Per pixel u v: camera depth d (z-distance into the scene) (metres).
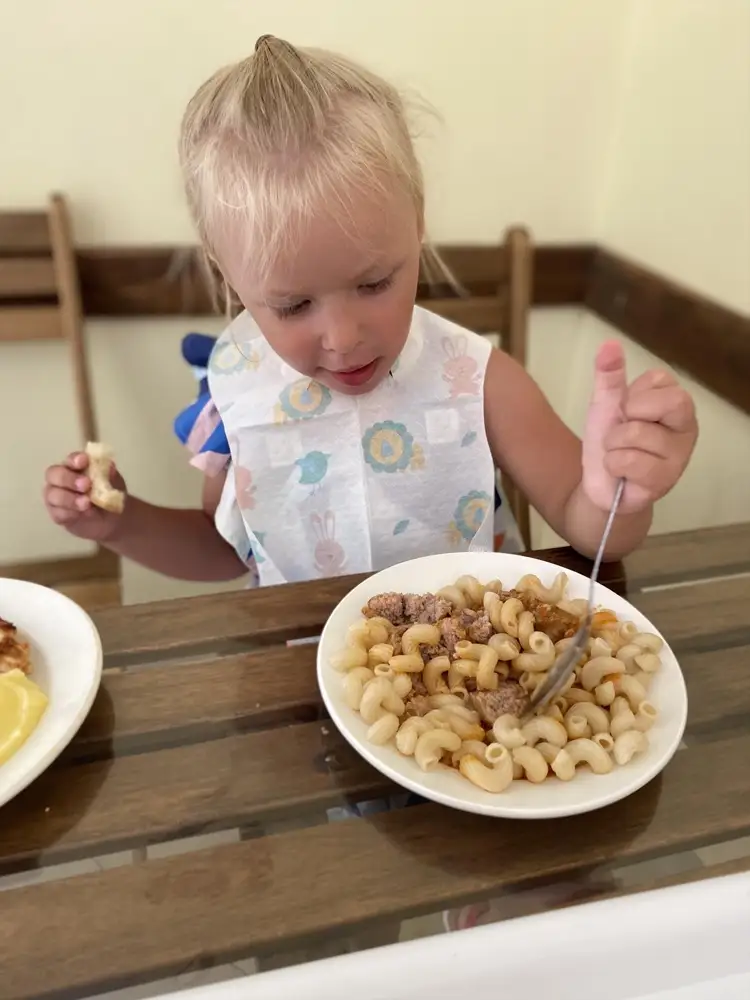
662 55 1.14
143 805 0.47
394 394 0.82
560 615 0.57
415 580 0.64
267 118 0.60
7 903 0.42
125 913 0.41
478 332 1.26
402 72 1.18
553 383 1.48
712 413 1.10
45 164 1.16
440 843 0.45
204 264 1.04
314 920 0.41
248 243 0.62
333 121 0.61
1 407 1.30
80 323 1.18
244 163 0.61
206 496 0.94
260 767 0.50
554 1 1.17
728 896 0.41
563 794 0.45
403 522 0.85
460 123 1.23
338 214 0.60
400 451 0.83
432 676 0.54
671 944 0.40
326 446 0.83
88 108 1.13
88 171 1.17
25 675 0.53
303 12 1.12
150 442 1.39
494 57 1.19
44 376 1.29
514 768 0.47
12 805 0.47
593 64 1.23
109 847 0.45
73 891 0.42
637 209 1.24
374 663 0.55
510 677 0.54
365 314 0.65
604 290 1.32
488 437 0.86
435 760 0.47
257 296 0.65
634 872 0.44
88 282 1.22
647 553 0.70
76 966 0.39
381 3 1.13
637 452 0.57
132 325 1.29
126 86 1.13
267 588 0.65
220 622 0.61
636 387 0.59
